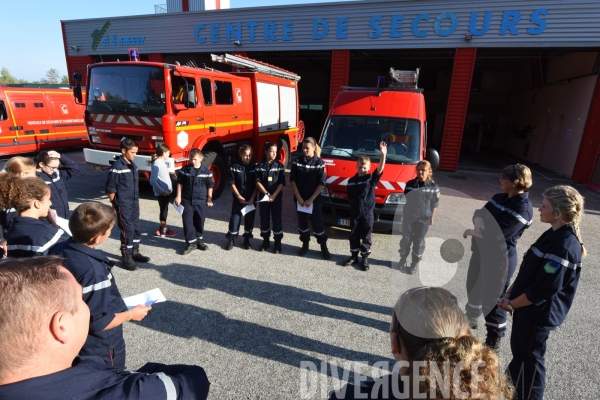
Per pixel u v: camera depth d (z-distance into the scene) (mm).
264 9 12875
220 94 7711
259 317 3418
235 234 4969
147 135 6414
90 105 6836
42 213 2441
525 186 2537
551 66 14992
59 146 11961
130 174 4141
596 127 10719
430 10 11195
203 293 3816
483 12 10719
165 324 3252
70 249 1943
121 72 6496
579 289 4238
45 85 12367
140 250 4852
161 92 6250
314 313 3523
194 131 6891
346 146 5871
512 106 20062
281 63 19188
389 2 11516
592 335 3299
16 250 2293
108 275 2000
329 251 5078
